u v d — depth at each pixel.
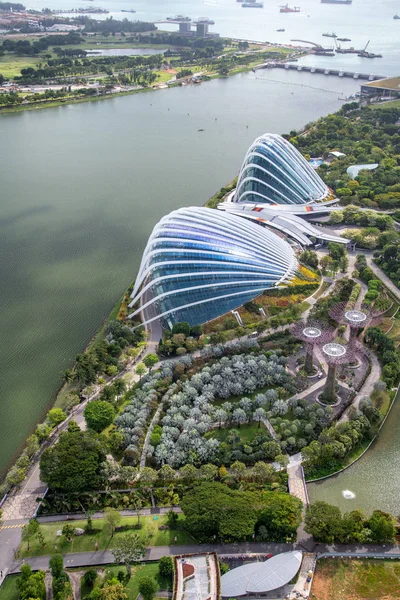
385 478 199.62
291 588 158.50
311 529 170.00
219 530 168.00
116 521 175.25
